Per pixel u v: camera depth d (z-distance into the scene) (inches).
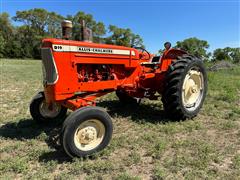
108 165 144.5
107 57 195.5
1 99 316.5
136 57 220.4
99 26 2092.8
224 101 290.8
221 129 202.1
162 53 239.1
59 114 219.5
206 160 148.8
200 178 132.6
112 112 249.3
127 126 210.7
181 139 181.8
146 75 224.2
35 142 178.4
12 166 144.8
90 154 155.4
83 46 178.1
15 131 201.9
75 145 150.6
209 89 360.5
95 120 156.6
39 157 157.1
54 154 161.2
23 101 305.6
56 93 166.4
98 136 161.2
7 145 176.1
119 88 210.8
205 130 199.9
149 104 276.2
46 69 168.4
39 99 207.8
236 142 177.0
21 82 485.7
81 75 183.2
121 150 167.0
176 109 211.2
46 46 164.7
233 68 788.6
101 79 197.2
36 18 2957.7
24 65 1241.4
